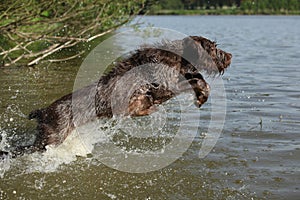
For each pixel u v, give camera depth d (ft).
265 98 33.04
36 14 31.14
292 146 22.95
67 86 36.86
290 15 249.55
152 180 19.47
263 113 28.91
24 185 19.01
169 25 139.74
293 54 60.85
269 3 243.81
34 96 33.14
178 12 236.43
